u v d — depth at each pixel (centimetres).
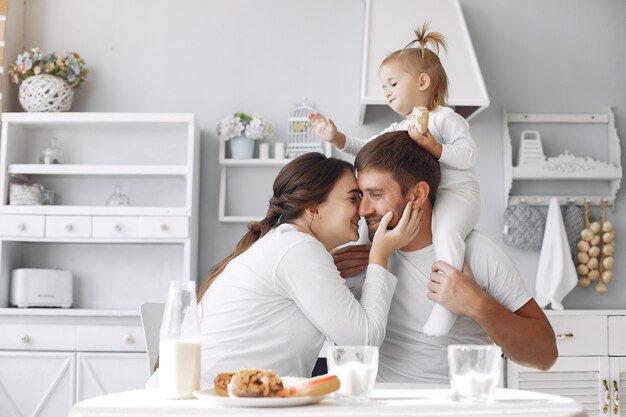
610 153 402
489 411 111
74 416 111
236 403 113
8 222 366
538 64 408
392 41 377
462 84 367
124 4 412
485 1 410
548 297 378
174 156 403
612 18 411
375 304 165
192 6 412
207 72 408
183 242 375
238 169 400
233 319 166
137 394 131
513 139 403
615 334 345
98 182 402
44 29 411
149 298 395
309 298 159
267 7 411
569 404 116
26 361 347
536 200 397
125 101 407
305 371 171
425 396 127
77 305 394
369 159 181
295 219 184
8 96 393
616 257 397
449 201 191
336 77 405
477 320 171
